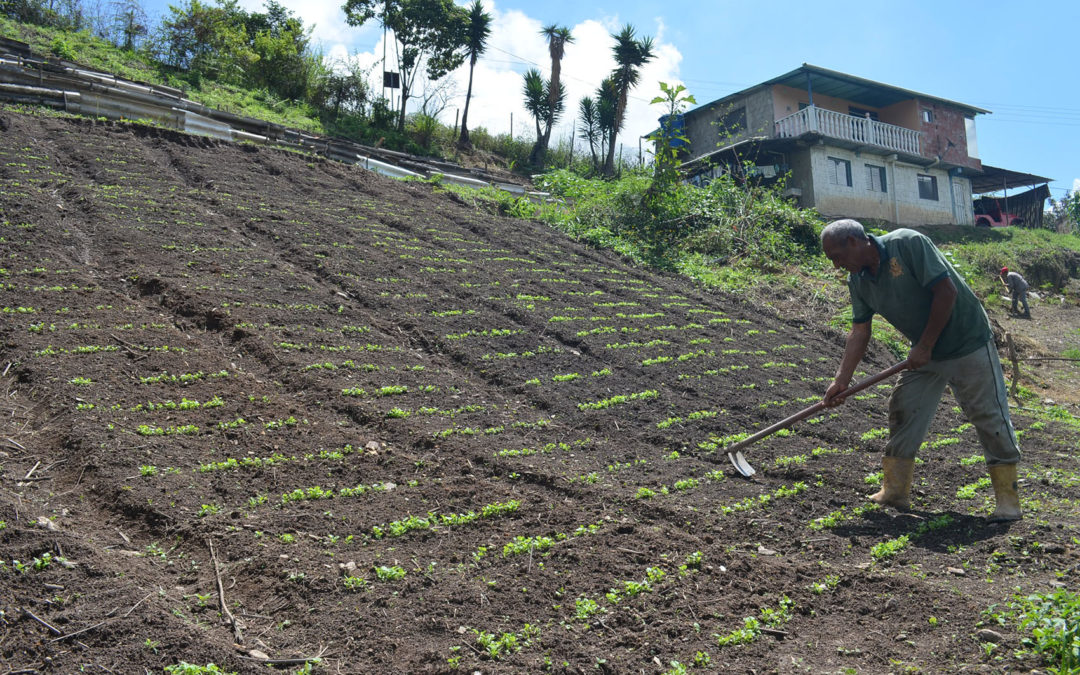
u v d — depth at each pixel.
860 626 3.70
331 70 26.38
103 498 4.35
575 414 6.74
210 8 22.78
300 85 25.30
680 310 10.82
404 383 6.70
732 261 15.03
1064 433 8.54
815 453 6.50
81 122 11.63
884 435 7.32
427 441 5.61
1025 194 32.66
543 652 3.36
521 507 4.77
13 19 20.06
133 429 5.09
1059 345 16.61
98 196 9.19
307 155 13.39
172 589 3.65
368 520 4.49
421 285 9.19
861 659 3.40
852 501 5.54
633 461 5.96
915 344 4.87
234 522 4.28
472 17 29.17
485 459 5.48
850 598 3.93
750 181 21.20
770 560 4.32
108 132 11.61
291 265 8.88
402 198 12.86
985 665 3.28
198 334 6.80
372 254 9.76
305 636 3.41
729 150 22.91
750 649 3.46
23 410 5.14
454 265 10.20
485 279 9.92
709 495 5.41
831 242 4.88
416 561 4.08
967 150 27.92
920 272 4.73
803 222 16.70
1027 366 14.20
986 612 3.64
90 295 6.95
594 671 3.26
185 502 4.39
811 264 15.66
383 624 3.50
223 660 3.12
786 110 24.53
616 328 9.20
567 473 5.46
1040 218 32.38
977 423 4.99
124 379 5.71
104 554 3.72
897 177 25.34
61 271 7.21
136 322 6.65
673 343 9.12
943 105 27.27
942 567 4.38
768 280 14.07
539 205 15.49
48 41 18.62
